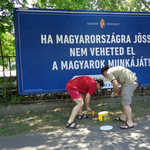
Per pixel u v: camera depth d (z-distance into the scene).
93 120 4.35
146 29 5.68
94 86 4.05
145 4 6.90
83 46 5.28
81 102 3.98
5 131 3.87
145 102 5.61
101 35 5.38
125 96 3.76
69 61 5.21
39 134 3.65
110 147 3.00
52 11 5.01
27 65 4.95
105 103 5.63
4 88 5.08
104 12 5.33
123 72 3.78
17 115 4.91
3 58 5.09
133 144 3.08
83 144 3.14
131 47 5.61
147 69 5.76
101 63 5.43
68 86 4.06
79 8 6.70
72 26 5.18
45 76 5.07
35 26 4.95
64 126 4.02
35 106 5.18
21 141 3.35
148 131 3.59
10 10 4.80
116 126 3.93
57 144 3.18
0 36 6.40
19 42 4.87
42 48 5.02
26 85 4.97
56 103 5.33
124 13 5.47
